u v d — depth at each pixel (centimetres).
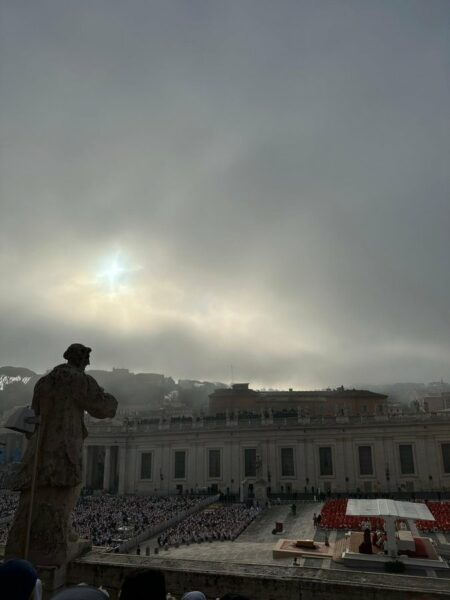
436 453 10262
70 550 1147
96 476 12488
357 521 6588
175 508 8275
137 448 11881
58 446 1184
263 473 10962
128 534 6381
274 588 984
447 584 942
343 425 10856
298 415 11375
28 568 500
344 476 10594
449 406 17400
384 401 13938
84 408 1257
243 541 6391
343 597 943
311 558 5006
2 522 6675
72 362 1313
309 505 8625
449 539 5931
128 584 540
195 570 1048
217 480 11169
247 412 12619
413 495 9544
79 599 460
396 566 4291
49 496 1162
